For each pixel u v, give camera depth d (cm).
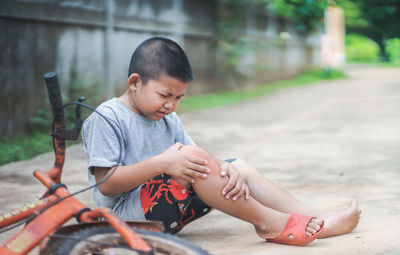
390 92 1098
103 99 748
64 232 150
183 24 1016
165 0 945
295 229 217
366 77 1658
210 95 1097
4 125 557
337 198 316
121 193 215
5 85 561
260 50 1405
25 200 319
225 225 270
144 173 196
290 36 1675
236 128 659
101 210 150
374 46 3756
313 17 1273
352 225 242
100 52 745
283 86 1370
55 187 164
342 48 2222
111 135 206
